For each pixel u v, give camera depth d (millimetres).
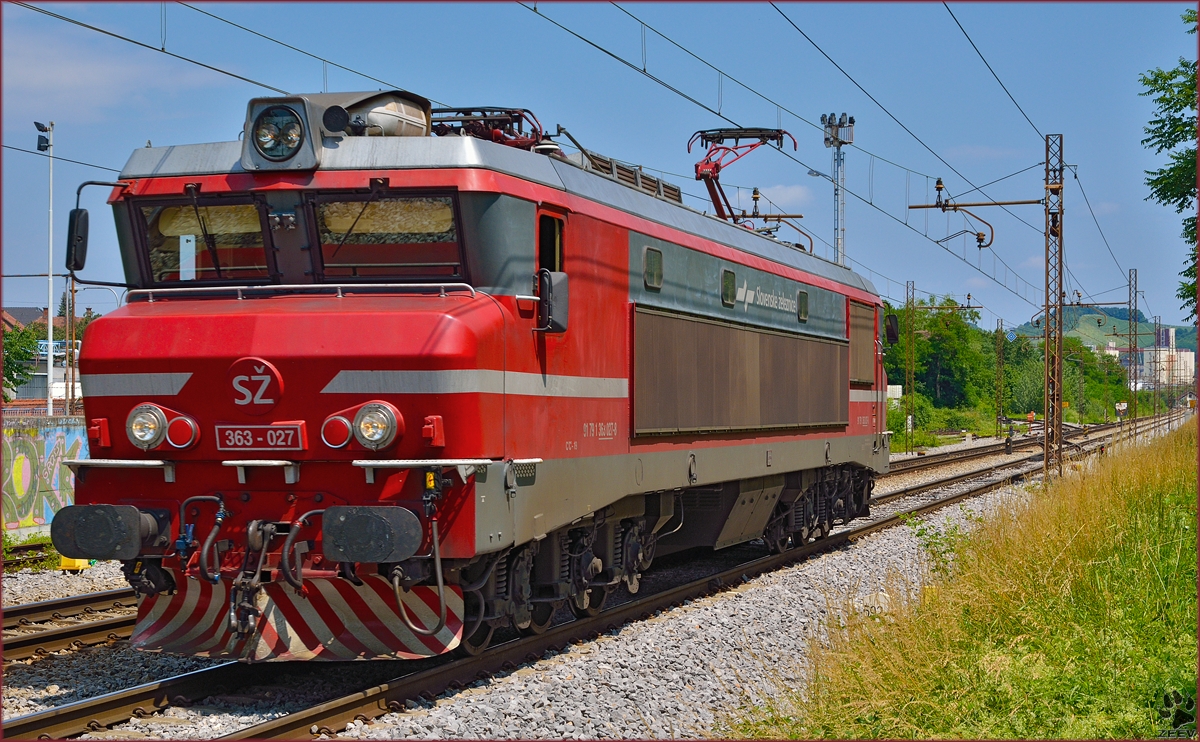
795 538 16172
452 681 7934
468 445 7523
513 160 8531
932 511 20797
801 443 15055
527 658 8852
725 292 12625
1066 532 10320
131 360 7758
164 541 7730
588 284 9484
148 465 7727
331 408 7500
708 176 15484
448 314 7531
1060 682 7273
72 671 8305
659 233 10977
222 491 7730
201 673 7633
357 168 8148
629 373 10297
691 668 8703
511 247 8297
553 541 9297
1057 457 29656
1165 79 26906
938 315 83688
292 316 7590
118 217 8531
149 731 6742
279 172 8188
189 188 8312
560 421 8914
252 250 8438
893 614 8305
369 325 7480
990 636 8336
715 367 12297
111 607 10688
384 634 7797
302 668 8477
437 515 7453
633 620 10727
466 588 8039
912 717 6875
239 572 7574
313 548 7598
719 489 12844
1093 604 8750
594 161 10656
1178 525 11219
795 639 10039
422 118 8977
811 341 15547
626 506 10586
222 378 7609
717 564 14812
